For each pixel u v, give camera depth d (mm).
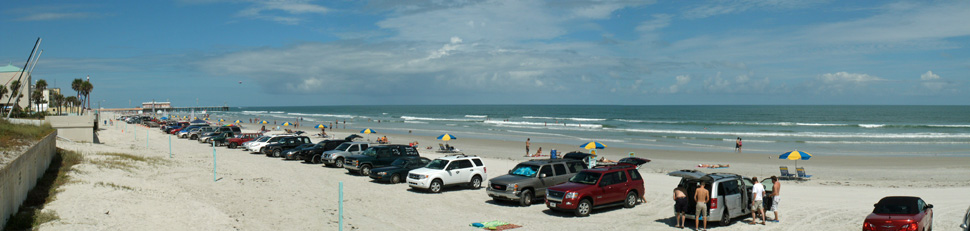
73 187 18188
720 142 58000
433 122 118188
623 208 17875
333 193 20859
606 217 16406
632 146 53094
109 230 13375
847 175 30219
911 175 30250
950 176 29812
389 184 23312
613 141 59250
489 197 20125
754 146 52688
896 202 13695
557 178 19062
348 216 16500
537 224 15461
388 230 14688
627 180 17969
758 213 16719
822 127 91750
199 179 23422
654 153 44844
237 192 20375
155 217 14992
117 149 35500
